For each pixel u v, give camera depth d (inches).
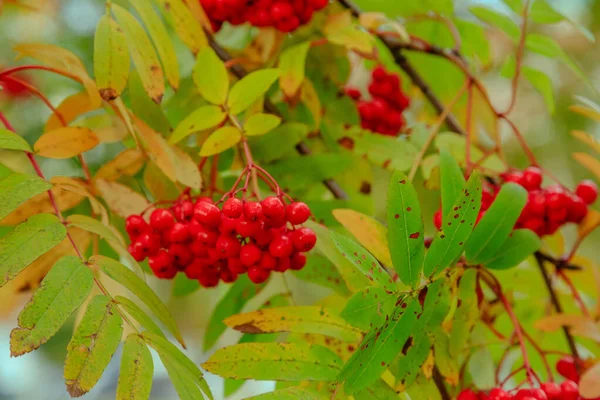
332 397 21.9
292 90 25.9
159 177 25.6
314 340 23.6
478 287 23.8
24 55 24.3
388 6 28.9
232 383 26.6
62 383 45.6
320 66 29.0
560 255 28.2
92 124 25.7
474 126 30.0
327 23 26.8
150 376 20.6
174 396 44.6
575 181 40.2
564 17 27.1
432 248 22.0
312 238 22.9
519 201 23.3
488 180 27.0
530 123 41.2
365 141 27.4
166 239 23.7
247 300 26.6
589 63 40.6
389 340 21.7
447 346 23.4
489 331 27.3
